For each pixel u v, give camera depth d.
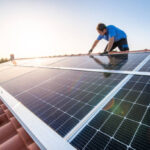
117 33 6.88
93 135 1.67
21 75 6.46
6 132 2.60
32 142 2.06
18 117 2.47
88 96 2.68
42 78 4.93
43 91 3.61
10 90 4.46
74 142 1.63
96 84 3.17
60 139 1.66
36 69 7.03
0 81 6.38
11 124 2.80
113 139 1.55
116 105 2.11
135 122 1.69
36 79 5.03
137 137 1.49
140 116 1.76
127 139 1.50
